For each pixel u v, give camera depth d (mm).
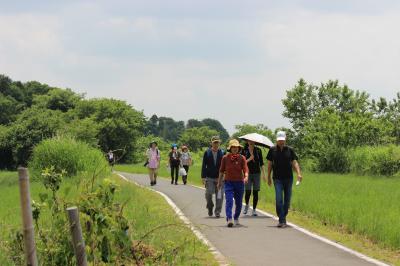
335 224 15734
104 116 122062
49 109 131000
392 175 38844
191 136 170625
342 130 48250
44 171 9070
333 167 46188
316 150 47406
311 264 10742
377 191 23578
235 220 15984
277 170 15680
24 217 7117
